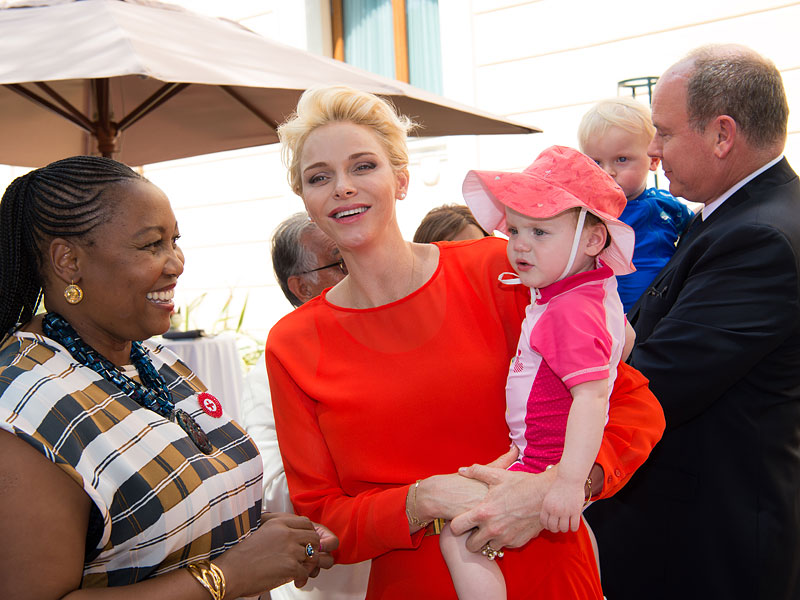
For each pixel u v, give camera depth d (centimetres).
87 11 232
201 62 226
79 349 120
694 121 194
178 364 149
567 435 134
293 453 154
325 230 147
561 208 138
